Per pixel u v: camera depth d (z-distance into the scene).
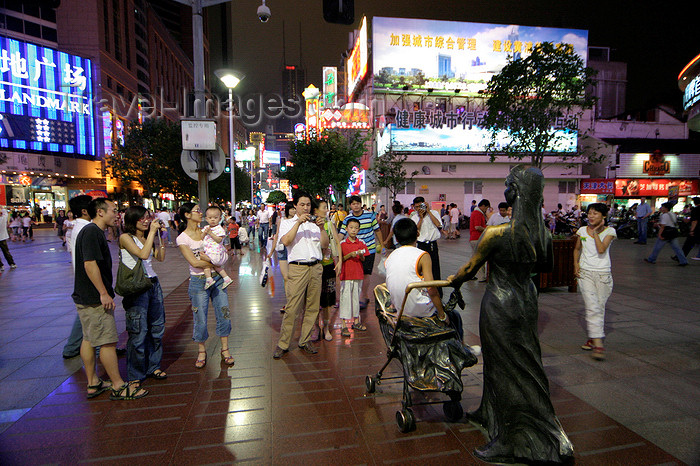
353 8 5.60
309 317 4.33
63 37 40.97
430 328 2.95
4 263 12.17
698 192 30.59
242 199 55.00
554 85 6.50
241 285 8.15
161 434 2.75
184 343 4.68
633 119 38.59
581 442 2.56
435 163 30.73
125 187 42.28
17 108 35.31
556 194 31.20
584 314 5.50
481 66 35.88
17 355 4.30
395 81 34.62
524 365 2.37
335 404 3.15
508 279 2.42
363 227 5.92
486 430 2.74
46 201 37.78
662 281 7.73
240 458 2.47
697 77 10.46
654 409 2.96
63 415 3.03
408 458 2.45
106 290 3.20
